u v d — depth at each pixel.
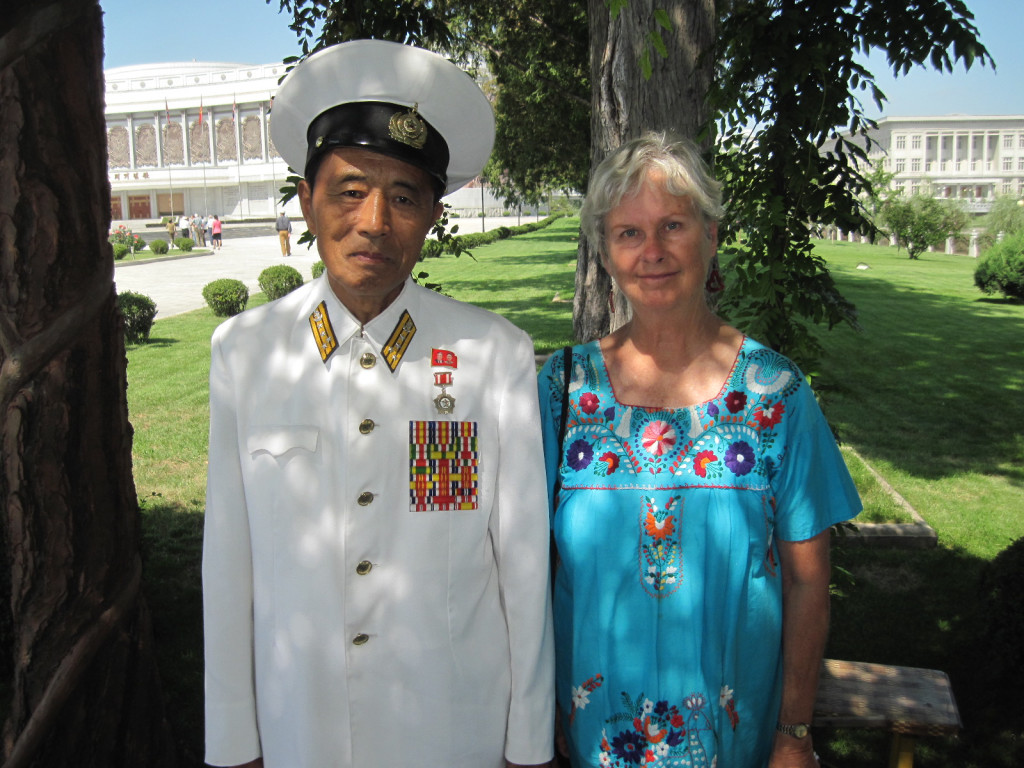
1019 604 3.76
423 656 1.62
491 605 1.71
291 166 1.85
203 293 16.75
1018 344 13.65
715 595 1.71
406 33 4.78
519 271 24.53
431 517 1.64
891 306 18.09
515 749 1.70
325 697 1.62
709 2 3.67
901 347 13.31
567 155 18.06
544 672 1.72
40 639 2.10
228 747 1.70
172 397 9.89
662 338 1.81
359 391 1.64
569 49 11.80
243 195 76.56
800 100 3.27
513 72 14.95
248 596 1.71
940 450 7.97
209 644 1.70
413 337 1.70
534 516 1.69
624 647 1.75
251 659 1.72
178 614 4.72
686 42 3.61
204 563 1.71
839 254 36.53
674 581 1.73
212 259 33.91
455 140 1.72
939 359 12.36
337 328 1.66
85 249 2.02
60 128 1.93
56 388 2.01
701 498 1.73
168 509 6.34
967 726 3.63
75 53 1.95
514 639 1.70
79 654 2.13
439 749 1.65
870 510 6.17
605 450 1.81
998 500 6.62
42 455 2.02
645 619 1.74
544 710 1.71
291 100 1.66
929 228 34.19
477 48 14.15
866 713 2.52
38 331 1.96
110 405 2.17
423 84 1.60
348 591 1.61
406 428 1.65
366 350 1.66
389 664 1.62
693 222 1.74
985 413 9.35
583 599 1.79
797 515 1.75
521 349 1.75
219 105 77.56
